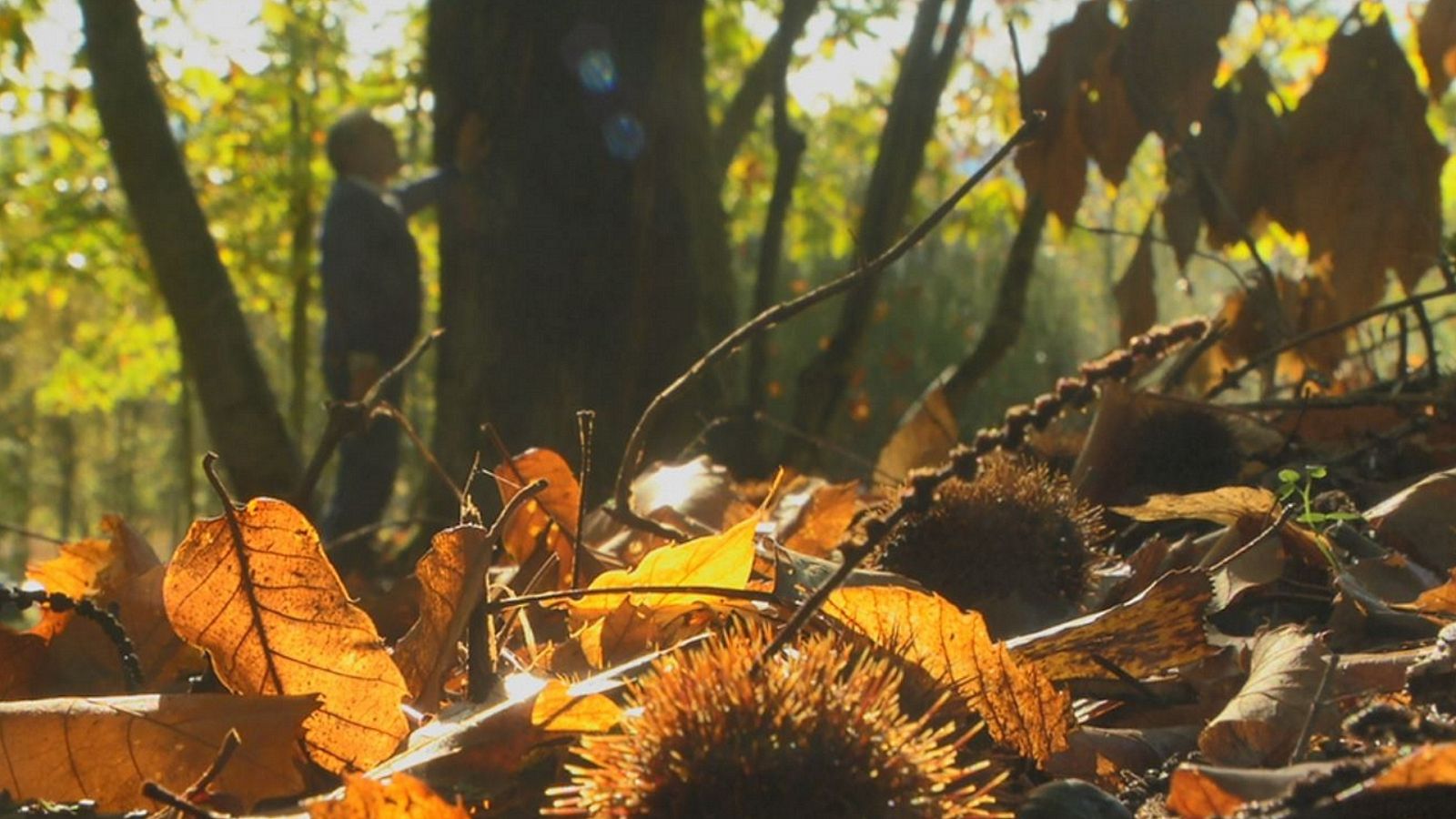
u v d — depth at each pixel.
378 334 8.19
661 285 6.26
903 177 6.02
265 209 14.66
